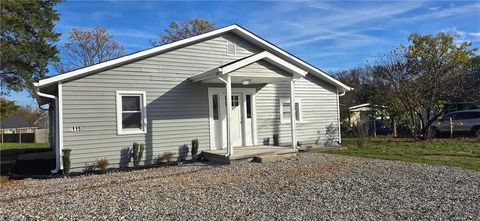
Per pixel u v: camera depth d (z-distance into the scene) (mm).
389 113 21328
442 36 25703
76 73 10320
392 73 19750
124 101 11383
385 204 5988
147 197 6781
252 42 14141
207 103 12906
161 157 11820
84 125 10617
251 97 14062
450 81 18703
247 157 11289
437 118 19344
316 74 15875
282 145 14719
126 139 11289
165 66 12070
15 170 11672
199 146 12609
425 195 6594
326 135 16141
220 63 13281
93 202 6496
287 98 15000
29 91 25375
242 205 6055
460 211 5531
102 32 33312
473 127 19578
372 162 10789
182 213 5625
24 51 24531
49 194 7422
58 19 27453
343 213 5484
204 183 8039
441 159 11406
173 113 12156
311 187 7383
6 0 24203
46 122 51031
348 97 31922
